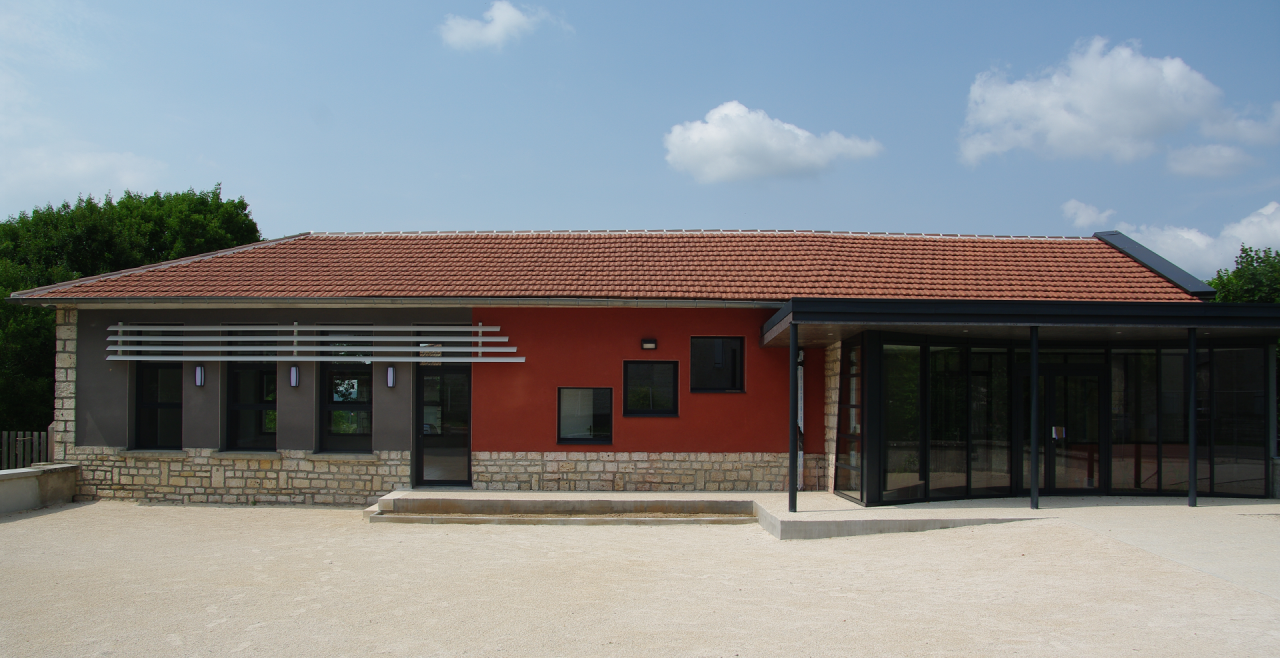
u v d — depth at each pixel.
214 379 12.84
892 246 14.68
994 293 12.60
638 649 5.41
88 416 12.92
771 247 14.47
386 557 8.74
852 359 11.29
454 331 12.64
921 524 9.70
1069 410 12.06
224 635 5.82
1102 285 13.03
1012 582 7.00
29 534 10.40
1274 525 9.03
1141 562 7.36
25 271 20.05
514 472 12.56
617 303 12.27
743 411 12.61
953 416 11.41
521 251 14.52
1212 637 5.33
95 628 6.02
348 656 5.34
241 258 14.25
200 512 12.15
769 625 5.93
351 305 12.55
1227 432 11.52
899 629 5.74
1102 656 5.05
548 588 7.20
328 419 13.02
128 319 12.88
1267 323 9.91
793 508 10.25
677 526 10.77
